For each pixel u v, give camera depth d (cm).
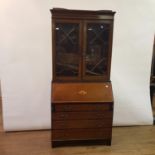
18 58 289
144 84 326
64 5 285
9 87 296
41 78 301
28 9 277
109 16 247
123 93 323
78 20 245
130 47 309
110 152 263
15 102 302
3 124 309
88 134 269
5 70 290
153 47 324
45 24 285
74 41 255
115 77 316
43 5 279
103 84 268
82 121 262
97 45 261
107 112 263
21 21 279
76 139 269
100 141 276
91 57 263
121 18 298
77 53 258
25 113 308
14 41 283
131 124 334
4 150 263
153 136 304
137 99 328
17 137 295
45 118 314
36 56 293
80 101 254
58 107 252
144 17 303
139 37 308
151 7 301
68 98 254
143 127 331
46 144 278
